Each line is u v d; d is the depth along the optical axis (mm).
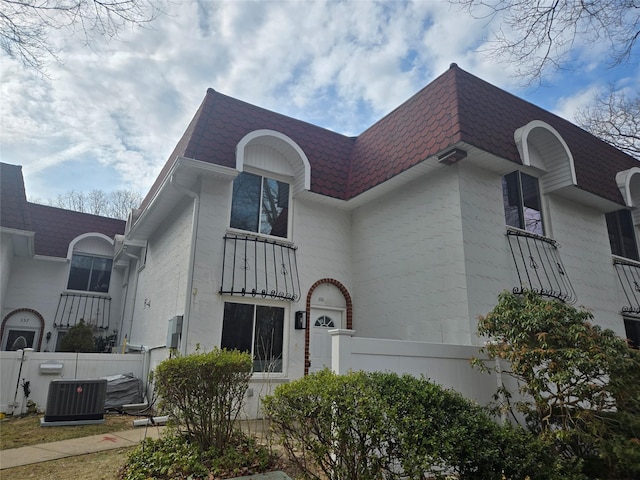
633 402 4770
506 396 5594
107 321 16984
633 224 12688
